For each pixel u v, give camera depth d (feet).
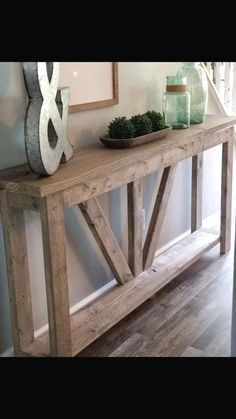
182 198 10.84
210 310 8.59
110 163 6.56
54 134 6.23
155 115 7.98
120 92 8.22
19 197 6.01
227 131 9.66
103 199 8.41
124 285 8.36
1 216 6.32
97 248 8.49
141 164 7.34
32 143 5.71
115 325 8.20
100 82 7.68
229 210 10.35
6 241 6.38
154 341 7.73
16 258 6.47
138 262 8.64
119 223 8.96
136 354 7.40
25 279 6.69
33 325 7.30
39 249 7.24
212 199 12.24
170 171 8.87
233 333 5.24
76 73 7.19
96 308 7.70
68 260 7.91
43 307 7.52
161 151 7.57
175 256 9.50
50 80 5.92
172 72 9.38
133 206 8.18
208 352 7.42
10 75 6.23
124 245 9.23
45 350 6.81
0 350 7.09
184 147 8.30
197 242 10.18
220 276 9.79
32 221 7.01
